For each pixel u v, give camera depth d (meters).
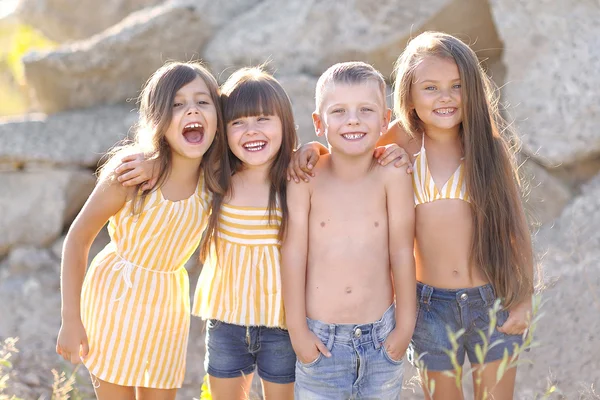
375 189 3.22
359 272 3.18
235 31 7.04
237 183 3.38
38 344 5.61
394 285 3.24
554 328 4.73
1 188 6.73
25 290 6.21
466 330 3.34
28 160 6.73
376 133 3.17
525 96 5.85
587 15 5.83
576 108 5.68
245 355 3.43
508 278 3.29
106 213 3.31
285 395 3.45
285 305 3.23
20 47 10.61
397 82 3.49
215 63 6.98
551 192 5.64
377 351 3.17
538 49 5.89
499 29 5.97
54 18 9.84
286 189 3.32
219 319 3.38
